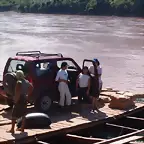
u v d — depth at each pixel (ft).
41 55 43.29
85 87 43.24
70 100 42.29
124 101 43.37
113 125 38.91
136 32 204.54
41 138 33.60
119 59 110.83
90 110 42.27
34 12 454.40
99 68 44.88
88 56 115.96
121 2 364.38
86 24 267.39
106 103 46.19
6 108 42.27
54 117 39.34
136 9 354.74
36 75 40.09
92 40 164.76
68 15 391.45
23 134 33.06
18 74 33.04
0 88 42.52
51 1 435.94
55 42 156.25
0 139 31.63
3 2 514.27
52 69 41.70
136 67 97.45
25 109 33.24
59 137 35.60
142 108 45.09
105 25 257.14
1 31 212.84
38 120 35.27
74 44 149.38
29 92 33.35
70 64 46.42
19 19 331.16
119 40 164.45
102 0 379.55
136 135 35.81
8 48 133.59
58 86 41.57
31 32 205.77
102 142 32.58
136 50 133.08
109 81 79.36
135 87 73.77
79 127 36.70
